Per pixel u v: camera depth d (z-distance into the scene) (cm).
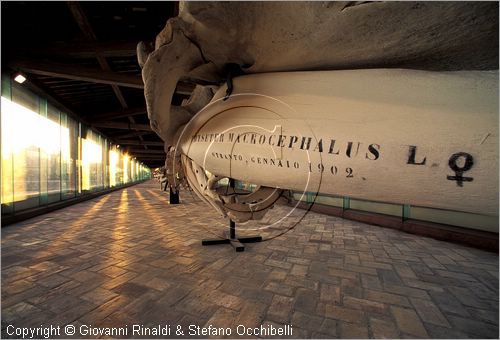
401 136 73
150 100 114
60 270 339
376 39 83
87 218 726
